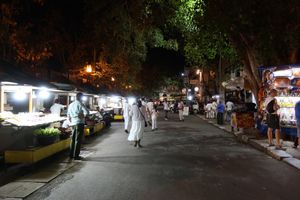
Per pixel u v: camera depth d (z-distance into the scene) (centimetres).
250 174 986
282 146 1430
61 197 760
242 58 2002
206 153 1369
